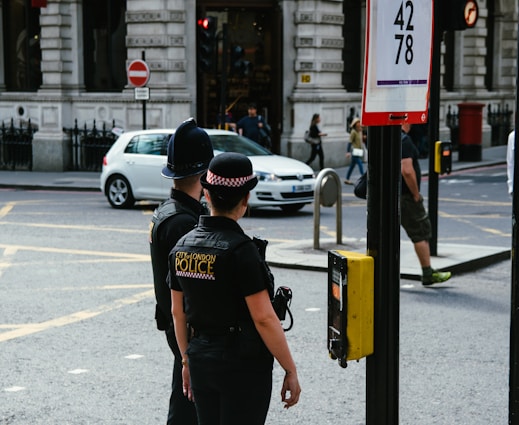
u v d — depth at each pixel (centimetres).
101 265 1256
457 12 1141
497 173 2716
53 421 653
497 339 865
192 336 456
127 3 2684
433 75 1190
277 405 688
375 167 412
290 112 2789
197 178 510
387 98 412
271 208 1984
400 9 416
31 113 2841
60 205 2003
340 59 2877
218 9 2775
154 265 513
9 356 814
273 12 2770
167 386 732
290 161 1898
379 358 415
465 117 3005
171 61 2645
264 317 424
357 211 1884
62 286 1116
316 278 1161
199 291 434
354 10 2989
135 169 1922
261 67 2856
